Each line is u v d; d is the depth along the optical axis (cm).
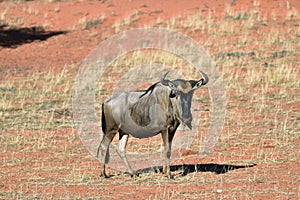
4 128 5816
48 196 3703
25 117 6303
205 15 11612
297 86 7325
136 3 12700
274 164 4347
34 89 7806
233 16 11388
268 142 5031
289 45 9588
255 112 6191
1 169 4400
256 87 7356
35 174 4244
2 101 7031
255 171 4153
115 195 3700
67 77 8481
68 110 6606
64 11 12750
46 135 5503
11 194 3762
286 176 4025
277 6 11725
